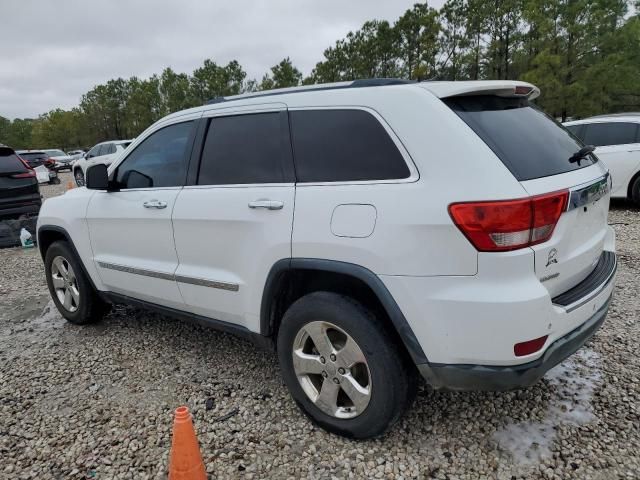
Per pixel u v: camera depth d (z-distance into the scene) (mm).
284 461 2467
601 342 3473
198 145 3098
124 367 3527
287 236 2500
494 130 2229
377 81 2506
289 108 2688
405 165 2219
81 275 4070
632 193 8125
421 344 2166
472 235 1993
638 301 4172
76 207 3936
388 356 2289
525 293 1986
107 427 2828
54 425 2871
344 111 2473
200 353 3682
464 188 2033
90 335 4125
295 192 2527
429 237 2072
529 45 19547
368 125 2371
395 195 2184
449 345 2102
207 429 2748
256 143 2797
